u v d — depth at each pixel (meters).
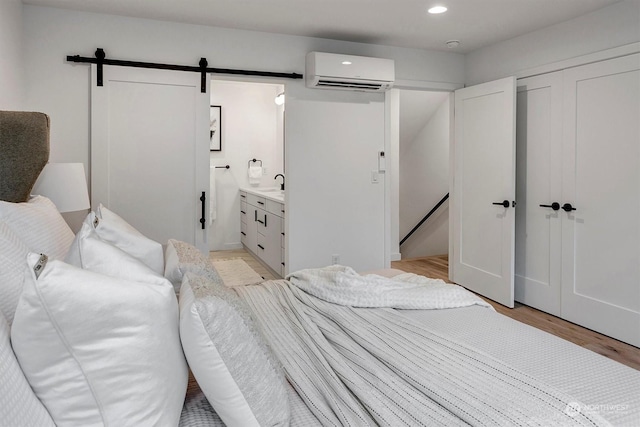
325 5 3.06
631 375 1.30
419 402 1.12
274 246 4.58
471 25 3.50
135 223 3.38
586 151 3.25
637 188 2.92
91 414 0.87
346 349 1.43
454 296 1.99
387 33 3.70
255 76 3.65
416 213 6.31
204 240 3.58
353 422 1.06
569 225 3.41
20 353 0.84
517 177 3.91
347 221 4.07
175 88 3.43
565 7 3.08
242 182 6.27
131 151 3.34
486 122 3.97
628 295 3.00
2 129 1.79
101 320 0.86
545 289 3.65
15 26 2.86
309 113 3.88
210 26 3.51
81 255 1.12
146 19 3.34
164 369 0.94
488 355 1.35
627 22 2.95
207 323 1.00
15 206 1.51
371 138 4.12
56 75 3.14
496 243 3.91
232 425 1.04
